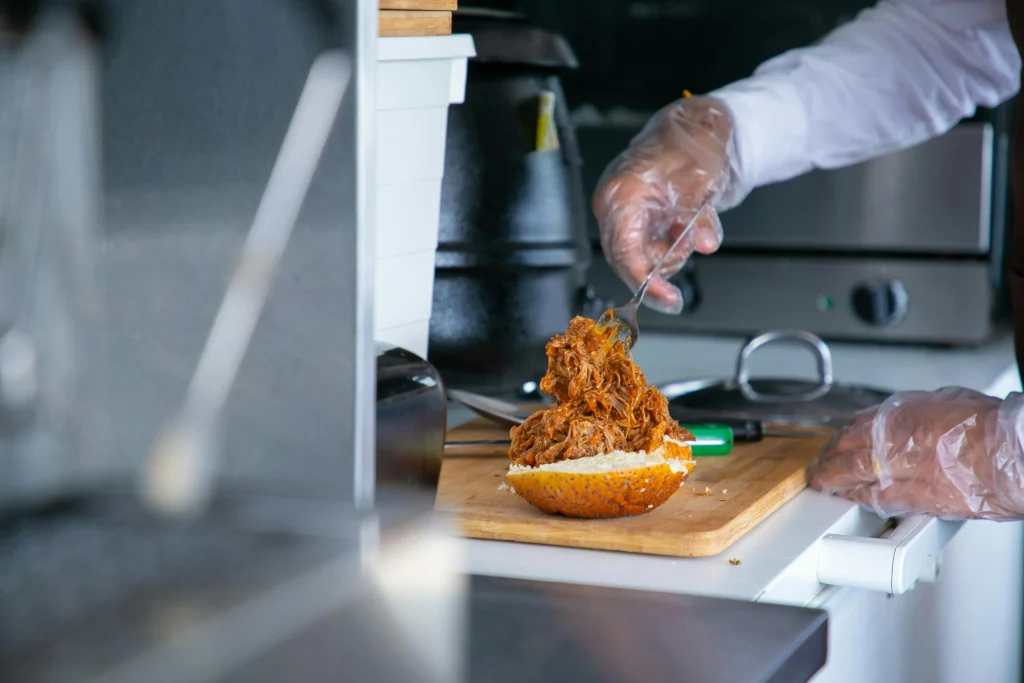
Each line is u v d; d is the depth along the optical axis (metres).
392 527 0.50
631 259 1.15
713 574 0.70
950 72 1.25
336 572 0.49
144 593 0.47
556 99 1.14
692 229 1.14
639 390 0.78
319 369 0.51
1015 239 1.11
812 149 1.28
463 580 0.61
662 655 0.51
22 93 0.50
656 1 1.65
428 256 0.97
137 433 0.52
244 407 0.52
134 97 0.51
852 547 0.77
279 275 0.51
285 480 0.51
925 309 1.59
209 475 0.52
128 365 0.52
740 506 0.80
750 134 1.20
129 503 0.52
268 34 0.50
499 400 1.11
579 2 1.68
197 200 0.51
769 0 1.60
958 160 1.53
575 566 0.72
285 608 0.47
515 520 0.77
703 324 1.71
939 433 0.86
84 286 0.51
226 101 0.50
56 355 0.51
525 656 0.51
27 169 0.50
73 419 0.52
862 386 1.19
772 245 1.65
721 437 0.95
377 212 0.90
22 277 0.51
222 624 0.46
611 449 0.77
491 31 1.08
